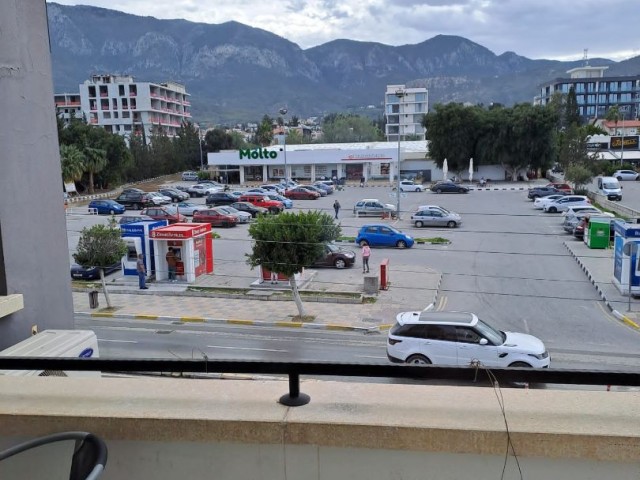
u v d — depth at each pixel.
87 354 4.74
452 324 11.05
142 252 23.38
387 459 1.61
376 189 51.72
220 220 35.75
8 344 4.58
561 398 1.73
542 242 27.91
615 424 1.57
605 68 119.56
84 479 1.39
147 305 19.75
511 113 58.41
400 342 11.25
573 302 18.03
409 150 64.56
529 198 41.88
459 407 1.68
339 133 102.12
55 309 5.17
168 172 70.94
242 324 17.38
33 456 1.77
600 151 69.50
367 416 1.64
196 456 1.69
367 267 23.25
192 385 1.91
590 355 13.06
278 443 1.64
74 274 23.83
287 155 60.84
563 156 54.84
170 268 22.91
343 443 1.61
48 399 1.82
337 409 1.70
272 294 20.42
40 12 4.94
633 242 17.89
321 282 21.91
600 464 1.52
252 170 63.78
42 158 5.00
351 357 13.66
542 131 56.78
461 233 30.95
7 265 4.58
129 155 53.81
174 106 97.56
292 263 17.17
